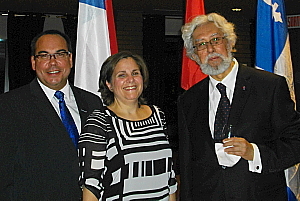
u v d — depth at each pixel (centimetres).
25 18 590
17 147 166
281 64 230
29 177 166
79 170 169
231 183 166
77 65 223
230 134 162
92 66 222
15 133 165
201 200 178
